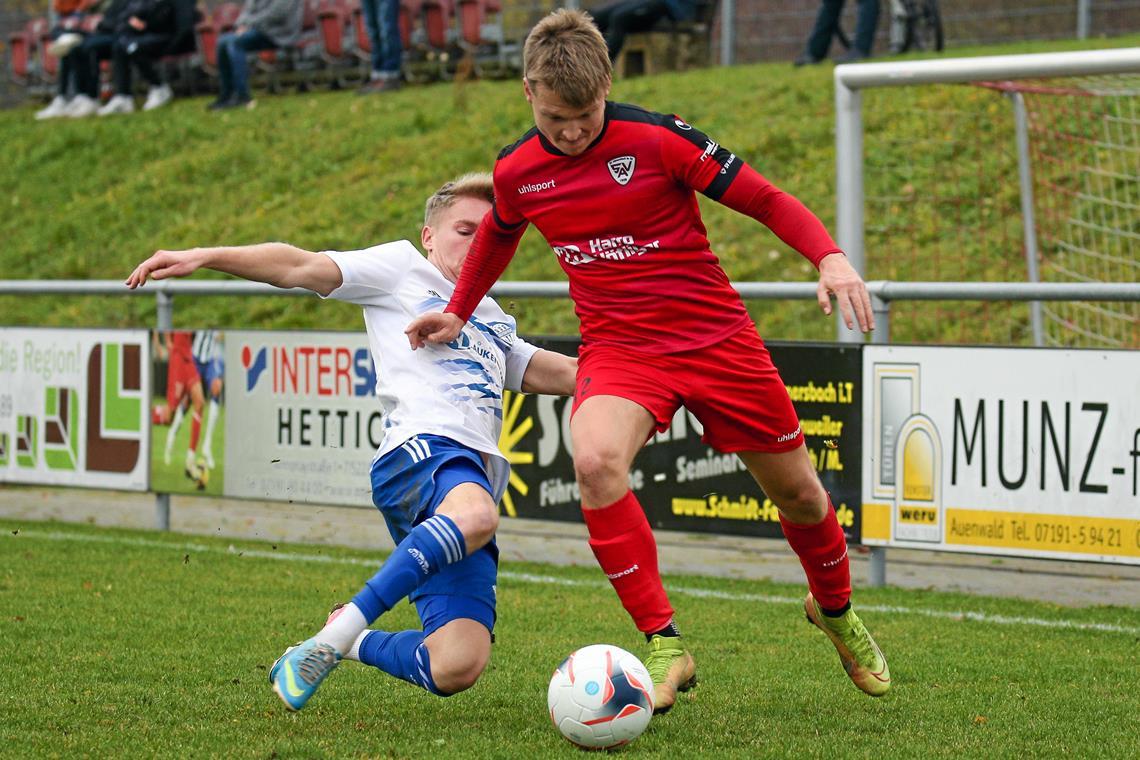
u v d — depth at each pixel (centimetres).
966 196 3391
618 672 1027
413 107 4688
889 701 1243
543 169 1091
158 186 4641
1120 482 1747
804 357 1958
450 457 1090
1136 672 1381
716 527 2025
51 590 1805
